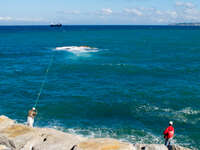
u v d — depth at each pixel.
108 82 32.03
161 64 45.59
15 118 20.75
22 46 79.44
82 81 32.66
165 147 12.59
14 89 28.67
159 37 132.88
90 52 63.25
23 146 11.45
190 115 20.91
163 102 24.06
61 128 18.75
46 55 57.66
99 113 21.73
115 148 10.90
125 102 24.09
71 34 163.38
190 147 16.16
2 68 41.38
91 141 11.54
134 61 49.22
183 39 115.38
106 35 153.62
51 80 33.16
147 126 19.11
